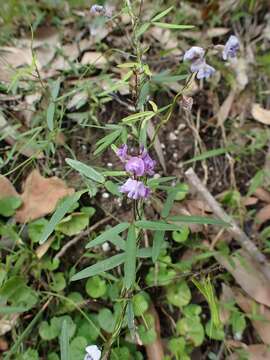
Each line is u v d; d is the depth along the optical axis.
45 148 0.20
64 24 0.24
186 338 0.19
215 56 0.24
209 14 0.25
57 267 0.19
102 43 0.23
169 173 0.21
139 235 0.16
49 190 0.20
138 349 0.19
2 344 0.18
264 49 0.25
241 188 0.22
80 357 0.17
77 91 0.21
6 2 0.24
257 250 0.20
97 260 0.19
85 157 0.21
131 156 0.15
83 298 0.19
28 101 0.21
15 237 0.19
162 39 0.24
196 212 0.20
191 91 0.23
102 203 0.20
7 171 0.20
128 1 0.18
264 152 0.22
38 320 0.18
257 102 0.23
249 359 0.19
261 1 0.26
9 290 0.18
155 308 0.19
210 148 0.22
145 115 0.16
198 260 0.20
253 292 0.19
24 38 0.24
